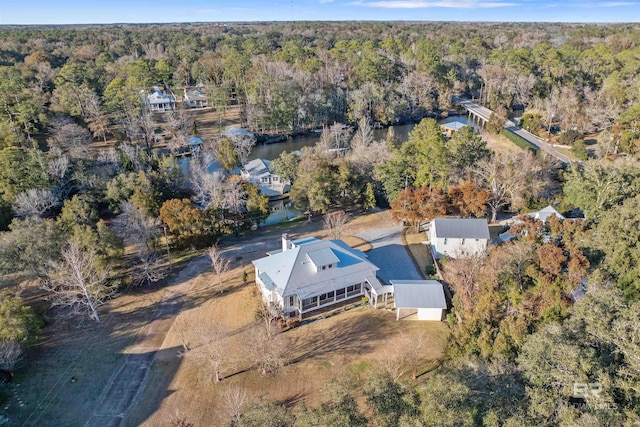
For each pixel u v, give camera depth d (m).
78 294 37.69
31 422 27.47
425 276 43.72
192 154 80.44
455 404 19.41
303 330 35.91
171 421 25.78
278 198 66.75
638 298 28.03
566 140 78.31
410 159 59.00
